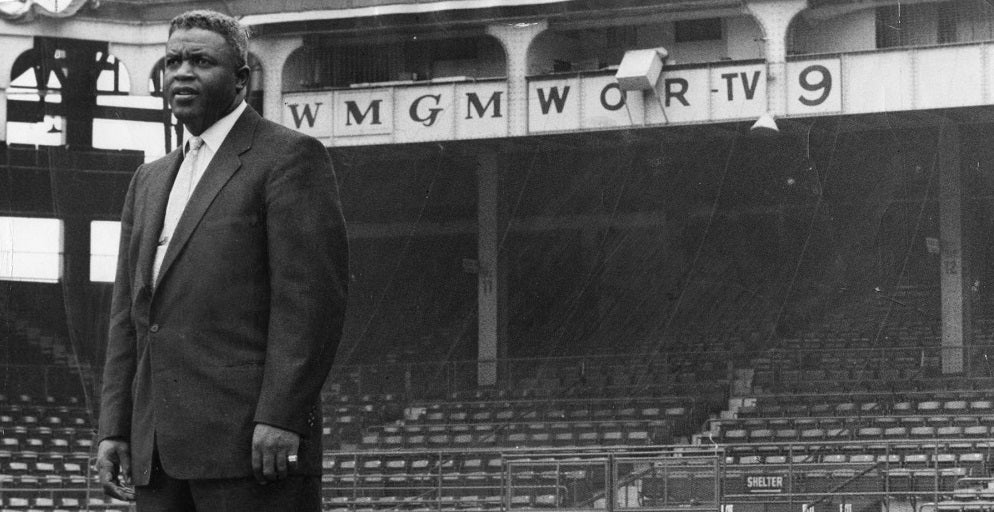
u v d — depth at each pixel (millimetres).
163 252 3916
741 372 31266
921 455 22469
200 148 3975
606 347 34719
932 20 27781
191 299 3775
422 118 28812
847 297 33875
